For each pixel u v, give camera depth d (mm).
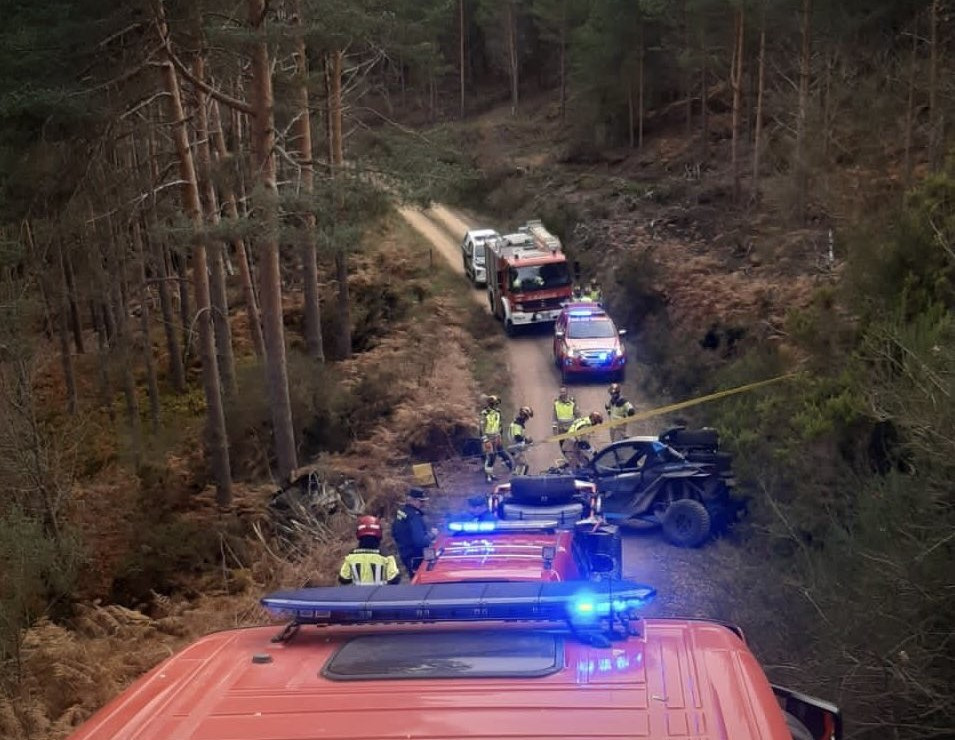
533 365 33156
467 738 2947
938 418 7914
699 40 50375
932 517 7992
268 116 20719
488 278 40594
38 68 20375
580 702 3193
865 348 12430
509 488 13633
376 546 10266
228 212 25047
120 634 14508
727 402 19641
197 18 20547
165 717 3240
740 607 10273
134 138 30219
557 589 3947
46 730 10570
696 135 59781
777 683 8406
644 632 3908
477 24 91188
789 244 31844
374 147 29406
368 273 43156
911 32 35688
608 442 23859
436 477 21328
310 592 4152
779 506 12055
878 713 7773
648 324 33844
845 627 7840
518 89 88938
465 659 3607
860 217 21688
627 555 14898
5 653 11625
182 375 35250
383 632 3979
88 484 20094
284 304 39094
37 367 19266
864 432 11812
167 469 22125
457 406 24828
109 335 35719
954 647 7453
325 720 3115
